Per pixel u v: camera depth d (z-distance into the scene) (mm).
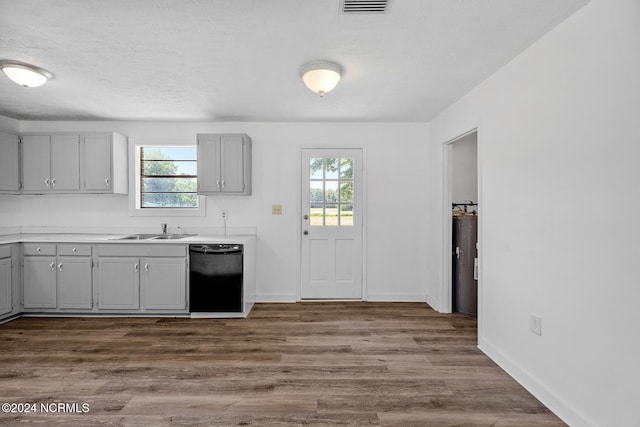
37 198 4070
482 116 2783
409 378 2318
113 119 3973
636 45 1471
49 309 3555
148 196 4195
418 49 2227
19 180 3771
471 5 1743
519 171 2289
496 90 2574
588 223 1728
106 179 3777
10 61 2387
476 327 3287
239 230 4148
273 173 4145
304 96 3164
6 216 3934
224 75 2664
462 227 3680
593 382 1700
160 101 3314
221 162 3812
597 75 1668
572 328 1832
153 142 4082
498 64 2451
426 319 3516
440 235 3770
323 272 4207
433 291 3947
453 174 4254
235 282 3549
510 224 2393
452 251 3811
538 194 2102
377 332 3152
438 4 1732
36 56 2318
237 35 2043
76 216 4094
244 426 1821
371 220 4176
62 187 3781
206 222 4141
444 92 3049
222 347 2822
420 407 1992
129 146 4078
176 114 3770
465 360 2590
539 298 2090
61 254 3543
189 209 4133
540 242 2082
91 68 2525
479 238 2816
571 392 1835
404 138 4156
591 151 1706
